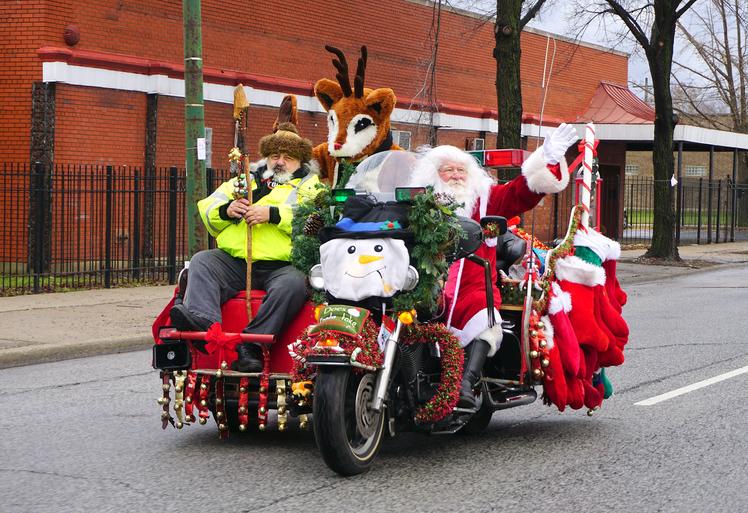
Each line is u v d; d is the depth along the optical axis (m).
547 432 7.14
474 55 28.78
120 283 17.03
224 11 21.27
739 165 51.41
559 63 32.34
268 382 6.31
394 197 6.06
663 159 25.12
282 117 8.78
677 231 30.52
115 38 19.09
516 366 6.90
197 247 13.05
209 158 20.84
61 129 18.09
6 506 5.27
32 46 18.02
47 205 17.41
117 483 5.72
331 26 23.95
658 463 6.18
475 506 5.25
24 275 15.91
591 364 7.05
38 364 10.45
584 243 7.01
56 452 6.51
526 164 6.96
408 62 26.22
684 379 9.16
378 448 5.98
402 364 6.11
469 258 6.39
